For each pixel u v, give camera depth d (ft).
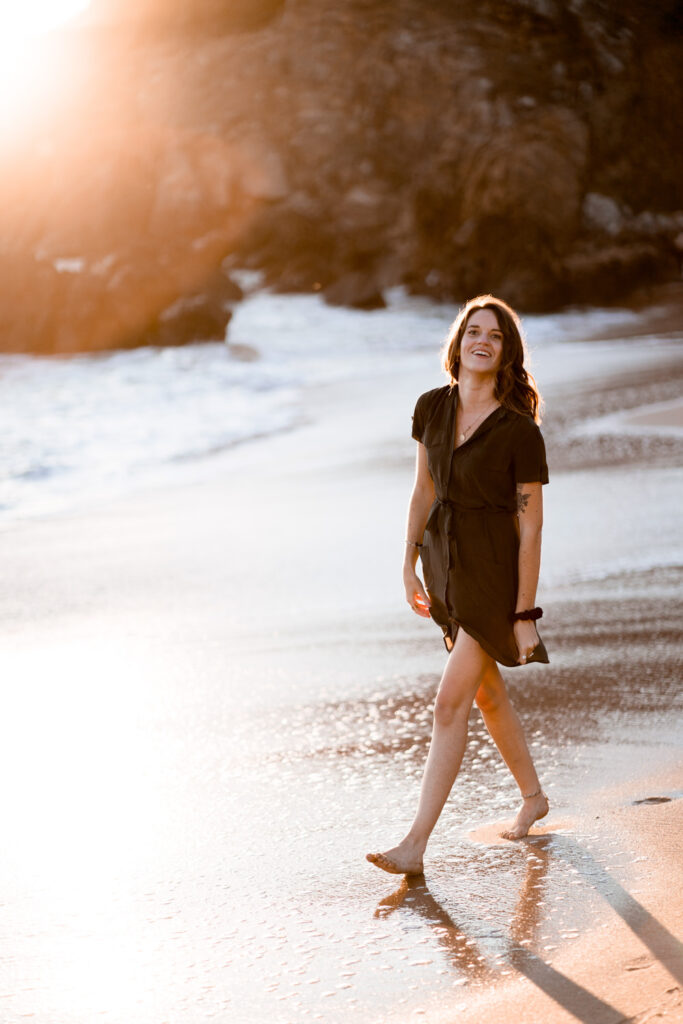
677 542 25.35
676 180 197.16
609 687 15.58
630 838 10.25
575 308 155.33
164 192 208.74
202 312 125.59
